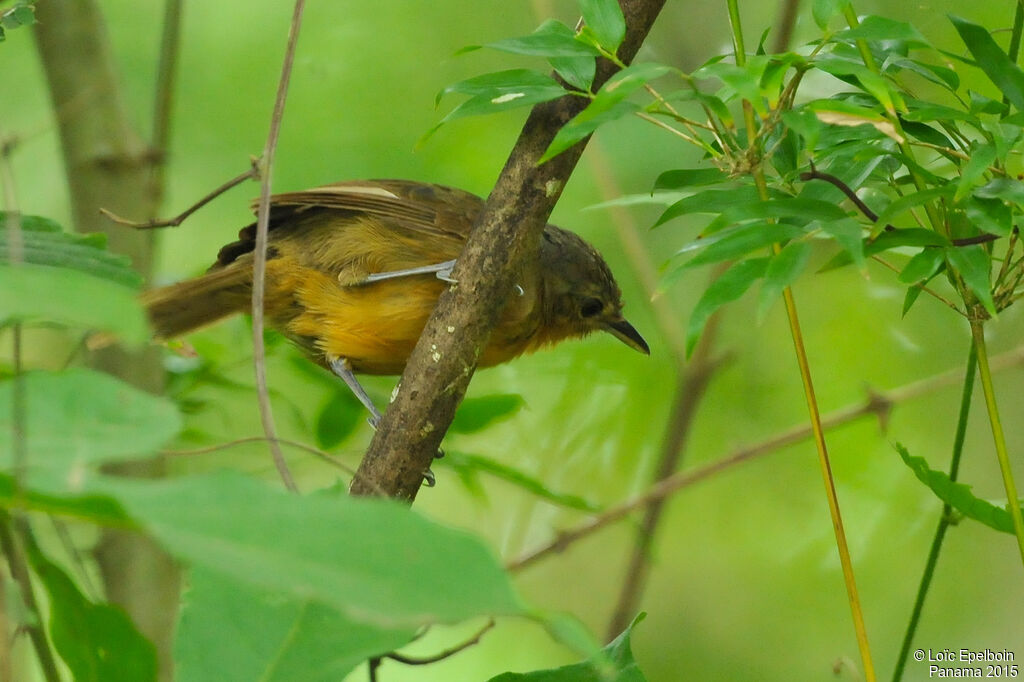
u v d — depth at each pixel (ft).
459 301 22.07
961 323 46.32
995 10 40.60
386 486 22.08
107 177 31.42
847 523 47.96
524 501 44.29
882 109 19.35
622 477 45.06
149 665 14.58
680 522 49.85
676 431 40.78
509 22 48.73
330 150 46.44
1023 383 47.32
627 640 17.81
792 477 48.24
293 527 8.42
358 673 46.06
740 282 16.89
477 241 22.13
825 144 20.59
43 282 8.19
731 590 49.49
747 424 48.08
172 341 29.43
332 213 32.96
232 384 31.01
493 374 45.65
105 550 28.40
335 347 32.71
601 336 45.68
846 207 23.98
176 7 33.63
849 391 46.91
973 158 17.80
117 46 46.62
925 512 47.03
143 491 8.41
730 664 48.37
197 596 13.28
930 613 47.50
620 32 18.54
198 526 8.18
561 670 17.46
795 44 43.57
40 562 14.90
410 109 47.44
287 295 32.55
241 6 47.78
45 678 16.52
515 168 22.03
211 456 35.68
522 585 49.16
